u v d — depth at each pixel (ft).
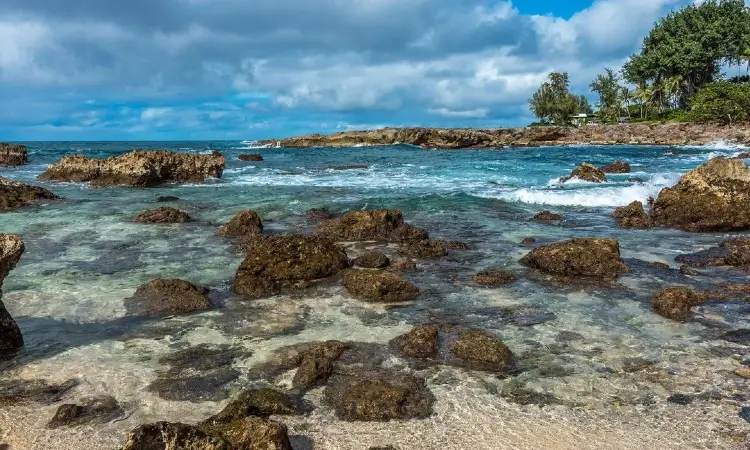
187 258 41.22
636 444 17.42
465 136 265.54
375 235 48.55
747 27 306.96
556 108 389.60
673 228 53.36
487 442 17.54
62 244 45.34
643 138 245.65
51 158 161.17
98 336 26.17
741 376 21.88
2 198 64.39
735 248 39.58
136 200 70.85
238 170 120.98
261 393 19.70
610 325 27.55
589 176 87.66
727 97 264.31
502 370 22.59
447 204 66.23
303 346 24.99
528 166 124.16
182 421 18.80
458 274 37.22
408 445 17.38
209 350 24.56
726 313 29.04
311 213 59.11
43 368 22.74
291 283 34.94
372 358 23.71
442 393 20.72
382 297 32.04
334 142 298.56
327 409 19.63
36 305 30.37
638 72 345.92
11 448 17.15
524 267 38.86
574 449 17.17
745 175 54.54
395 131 289.12
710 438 17.66
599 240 38.78
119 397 20.39
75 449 17.17
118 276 36.22
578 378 21.89
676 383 21.38
